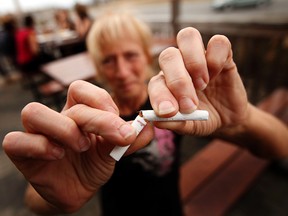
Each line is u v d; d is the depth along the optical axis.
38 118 0.18
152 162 0.38
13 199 0.95
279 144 0.35
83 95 0.19
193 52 0.20
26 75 1.97
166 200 0.42
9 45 2.26
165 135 0.39
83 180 0.23
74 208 0.23
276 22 1.06
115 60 0.49
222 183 0.64
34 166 0.21
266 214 0.75
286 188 0.83
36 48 1.93
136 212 0.42
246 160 0.71
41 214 0.33
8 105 1.79
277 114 0.84
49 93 1.25
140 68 0.50
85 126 0.18
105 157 0.22
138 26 0.52
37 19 4.50
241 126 0.30
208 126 0.25
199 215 0.56
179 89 0.18
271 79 1.15
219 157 0.73
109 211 0.43
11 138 0.18
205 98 0.26
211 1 4.99
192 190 0.62
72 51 2.05
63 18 2.82
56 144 0.19
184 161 1.00
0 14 3.33
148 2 7.38
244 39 1.18
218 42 0.21
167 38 1.42
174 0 1.42
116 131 0.17
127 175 0.38
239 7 3.14
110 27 0.48
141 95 0.49
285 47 1.06
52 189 0.22
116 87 0.49
